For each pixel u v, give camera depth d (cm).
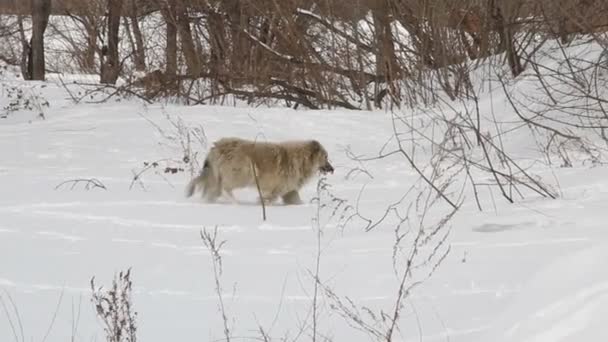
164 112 6569
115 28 9288
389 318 2064
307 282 2402
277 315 2134
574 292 1672
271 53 7900
